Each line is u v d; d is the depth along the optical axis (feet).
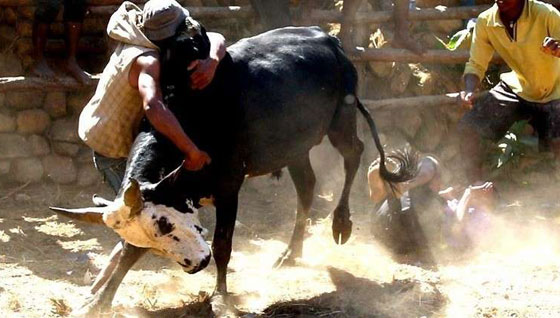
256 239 28.71
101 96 21.97
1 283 23.72
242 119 22.59
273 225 30.25
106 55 35.12
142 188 19.84
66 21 31.71
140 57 21.22
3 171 32.71
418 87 35.55
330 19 34.06
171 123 20.48
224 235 22.68
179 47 21.35
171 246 19.85
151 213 19.67
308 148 24.91
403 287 24.48
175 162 20.84
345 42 33.86
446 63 35.40
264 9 32.83
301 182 26.18
